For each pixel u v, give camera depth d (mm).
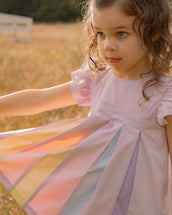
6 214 2158
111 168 1378
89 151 1420
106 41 1262
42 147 1538
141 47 1272
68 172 1438
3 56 8156
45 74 5867
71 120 1658
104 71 1521
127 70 1355
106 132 1403
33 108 1542
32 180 1472
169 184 1514
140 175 1383
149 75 1395
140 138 1369
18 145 1566
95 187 1396
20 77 5660
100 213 1396
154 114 1354
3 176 1499
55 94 1560
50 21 36062
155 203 1418
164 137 1419
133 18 1218
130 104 1379
